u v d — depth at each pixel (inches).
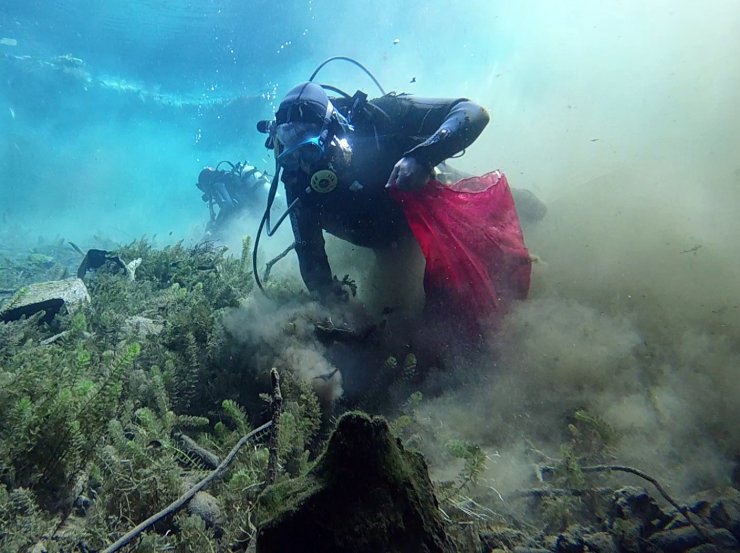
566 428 86.8
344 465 44.0
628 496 65.2
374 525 42.9
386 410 94.8
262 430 78.2
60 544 60.7
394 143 118.9
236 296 150.5
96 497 66.7
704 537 59.0
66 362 99.1
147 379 96.8
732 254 113.2
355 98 118.3
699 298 107.0
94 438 72.9
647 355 96.6
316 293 123.9
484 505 68.9
